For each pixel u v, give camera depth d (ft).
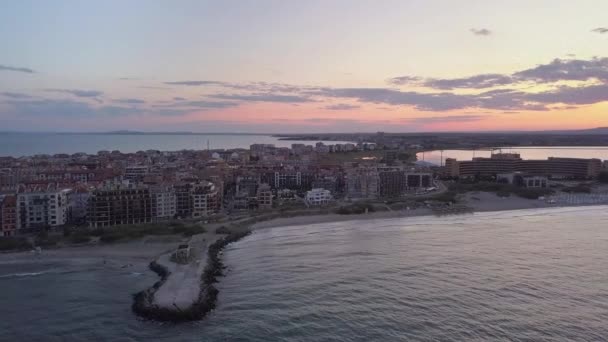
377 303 499.51
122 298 546.67
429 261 655.76
